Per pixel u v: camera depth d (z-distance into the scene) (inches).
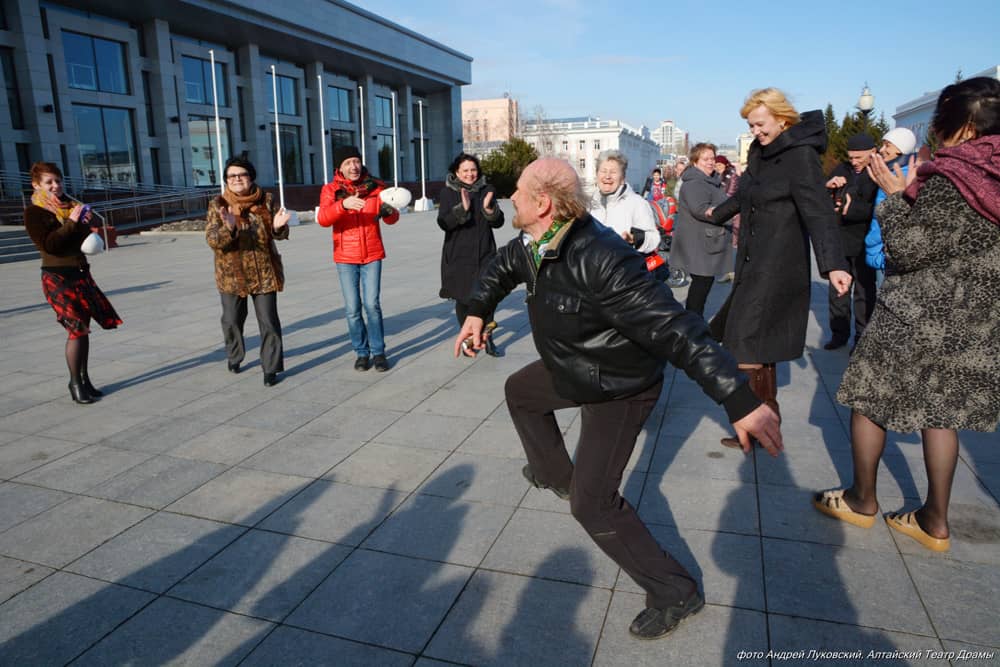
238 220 199.2
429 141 2242.9
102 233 683.4
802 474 136.9
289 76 1596.9
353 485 137.7
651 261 186.1
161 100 1246.9
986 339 97.5
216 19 1272.1
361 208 197.8
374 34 1689.2
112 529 122.0
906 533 111.7
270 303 205.6
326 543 115.9
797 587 99.5
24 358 249.4
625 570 89.7
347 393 198.8
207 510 128.5
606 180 181.9
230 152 1428.4
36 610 99.2
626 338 84.4
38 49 1035.9
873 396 107.7
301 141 1658.5
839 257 125.9
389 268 490.3
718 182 239.6
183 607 99.3
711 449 151.0
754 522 118.3
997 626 89.5
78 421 179.2
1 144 1016.9
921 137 1695.4
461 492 133.3
